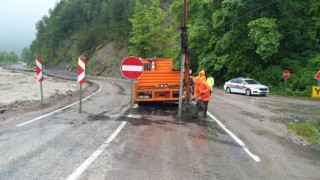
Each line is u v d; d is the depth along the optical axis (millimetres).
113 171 5961
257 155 7469
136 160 6688
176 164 6500
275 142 8969
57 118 12195
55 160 6598
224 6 35531
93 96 23141
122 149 7547
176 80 15750
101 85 40406
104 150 7414
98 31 98812
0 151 7254
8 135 8969
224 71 40531
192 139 8898
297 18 32938
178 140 8711
